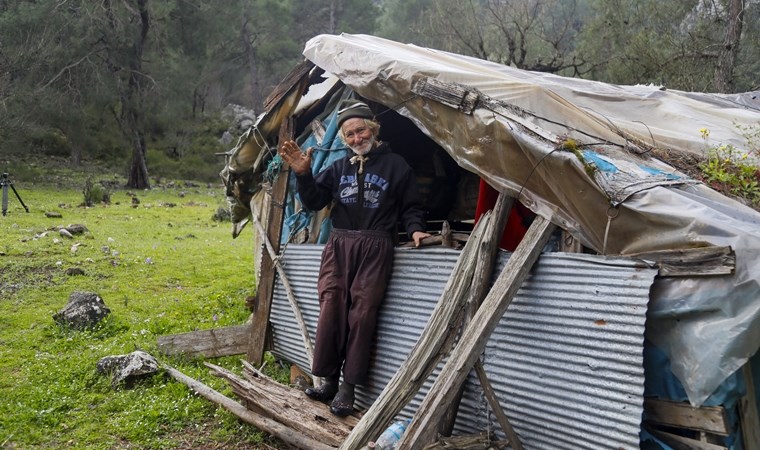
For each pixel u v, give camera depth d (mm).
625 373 3045
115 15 23672
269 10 34562
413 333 4023
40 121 24531
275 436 4277
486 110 3729
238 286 8930
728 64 13250
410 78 4086
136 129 26125
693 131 5246
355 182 4211
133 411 4738
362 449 3381
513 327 3508
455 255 3840
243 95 45156
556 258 3354
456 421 3773
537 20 19109
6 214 14281
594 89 6051
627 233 3172
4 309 7379
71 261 9727
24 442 4285
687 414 2979
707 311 2867
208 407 4859
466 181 6246
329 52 4730
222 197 23984
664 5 15438
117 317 7113
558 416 3295
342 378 4379
